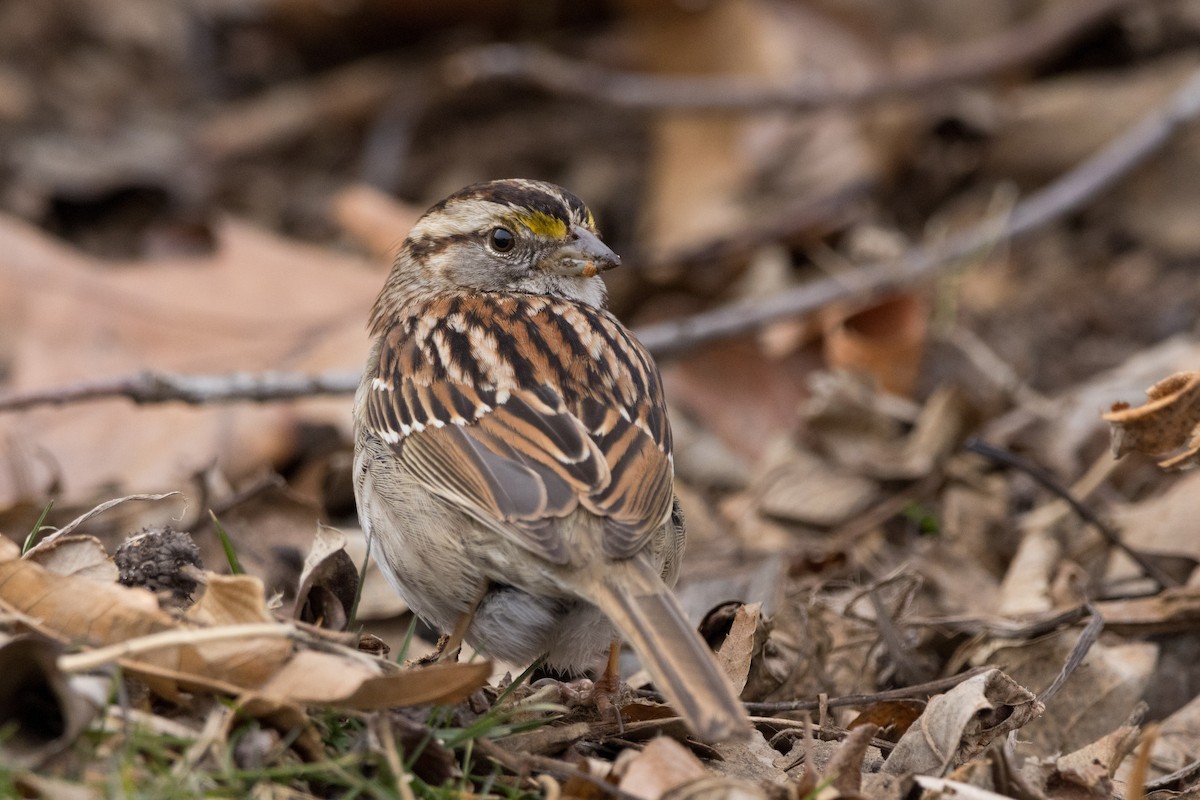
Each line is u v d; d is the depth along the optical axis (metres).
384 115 17.64
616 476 7.00
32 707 6.08
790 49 16.56
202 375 12.20
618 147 17.38
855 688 8.38
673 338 12.77
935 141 16.19
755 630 7.71
